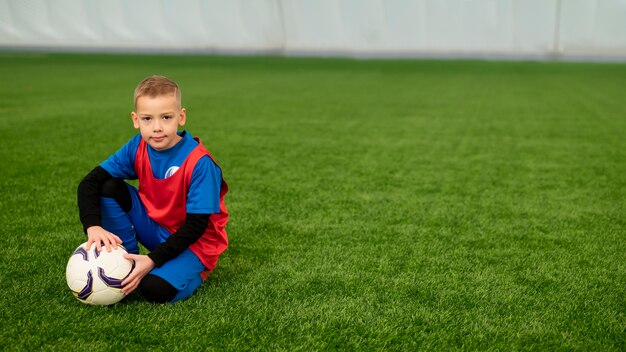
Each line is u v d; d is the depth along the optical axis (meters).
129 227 1.92
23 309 1.79
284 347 1.63
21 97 7.39
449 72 13.76
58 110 6.30
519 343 1.68
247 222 2.76
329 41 15.99
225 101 7.66
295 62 16.30
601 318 1.84
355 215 2.92
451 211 3.02
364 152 4.52
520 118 6.49
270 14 15.82
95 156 4.10
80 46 15.94
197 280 1.91
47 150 4.24
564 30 15.14
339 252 2.39
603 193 3.43
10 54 17.14
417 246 2.49
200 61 16.02
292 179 3.62
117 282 1.74
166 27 15.97
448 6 15.44
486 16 15.38
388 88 9.89
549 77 12.62
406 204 3.13
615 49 14.92
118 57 17.06
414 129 5.66
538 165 4.17
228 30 16.02
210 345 1.62
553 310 1.89
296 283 2.05
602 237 2.65
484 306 1.91
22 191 3.15
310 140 4.98
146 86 1.70
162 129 1.71
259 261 2.26
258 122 5.93
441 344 1.67
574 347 1.67
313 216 2.88
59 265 2.15
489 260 2.34
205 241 1.87
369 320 1.79
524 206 3.14
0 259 2.19
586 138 5.26
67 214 2.77
